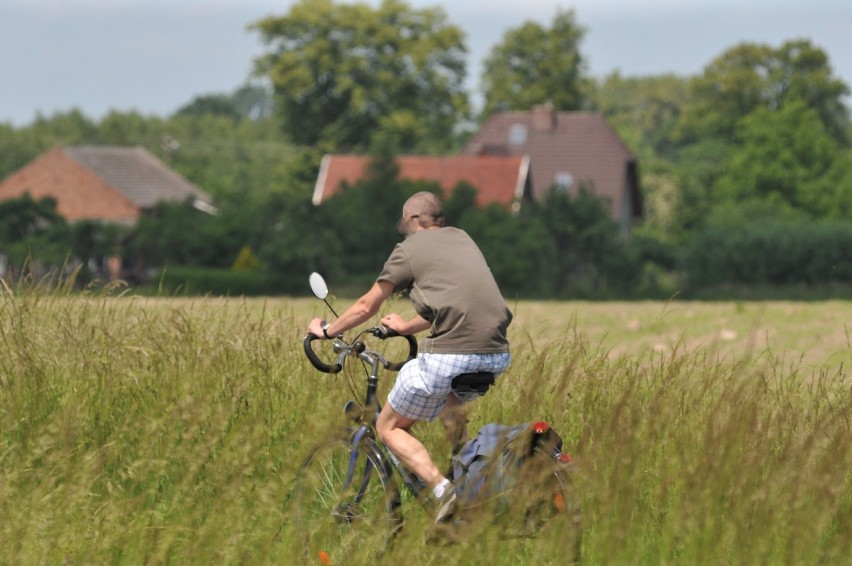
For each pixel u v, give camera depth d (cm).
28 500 1872
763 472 1986
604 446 2006
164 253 17800
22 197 18000
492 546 1784
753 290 17688
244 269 17300
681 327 6862
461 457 2009
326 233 16812
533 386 2142
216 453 2170
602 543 1797
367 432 2119
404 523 1897
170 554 1833
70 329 2723
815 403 2495
